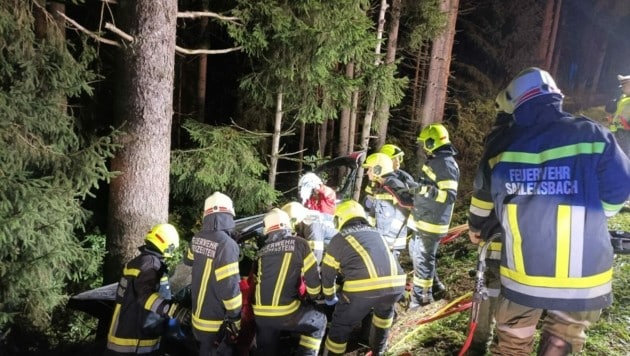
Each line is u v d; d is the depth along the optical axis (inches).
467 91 617.6
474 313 107.8
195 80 396.5
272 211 153.6
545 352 89.7
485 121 573.3
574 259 80.4
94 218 310.2
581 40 903.7
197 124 301.1
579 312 84.4
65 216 213.2
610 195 78.7
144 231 223.0
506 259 88.6
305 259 143.9
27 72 195.0
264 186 310.0
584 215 79.6
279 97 312.5
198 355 159.3
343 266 142.6
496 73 663.8
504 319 92.0
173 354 160.6
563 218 80.1
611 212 80.5
